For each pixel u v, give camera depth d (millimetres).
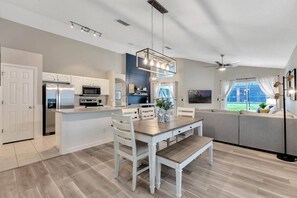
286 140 2914
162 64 3141
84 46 5645
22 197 1749
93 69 5930
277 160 2732
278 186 1964
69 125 3109
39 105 4168
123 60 6953
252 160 2736
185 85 7270
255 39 3445
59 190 1882
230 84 7477
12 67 3729
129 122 1909
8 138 3672
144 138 1954
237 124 3461
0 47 3588
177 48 5223
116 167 2174
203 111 3957
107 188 1935
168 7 2645
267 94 6629
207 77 7676
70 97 4777
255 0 2078
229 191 1868
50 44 4809
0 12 3695
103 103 6160
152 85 7965
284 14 2287
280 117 3006
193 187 1952
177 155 1890
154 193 1843
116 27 3938
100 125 3635
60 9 3348
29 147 3381
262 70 6750
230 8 2369
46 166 2500
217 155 2963
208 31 3400
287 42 3463
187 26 3311
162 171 2363
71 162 2652
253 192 1846
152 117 3338
